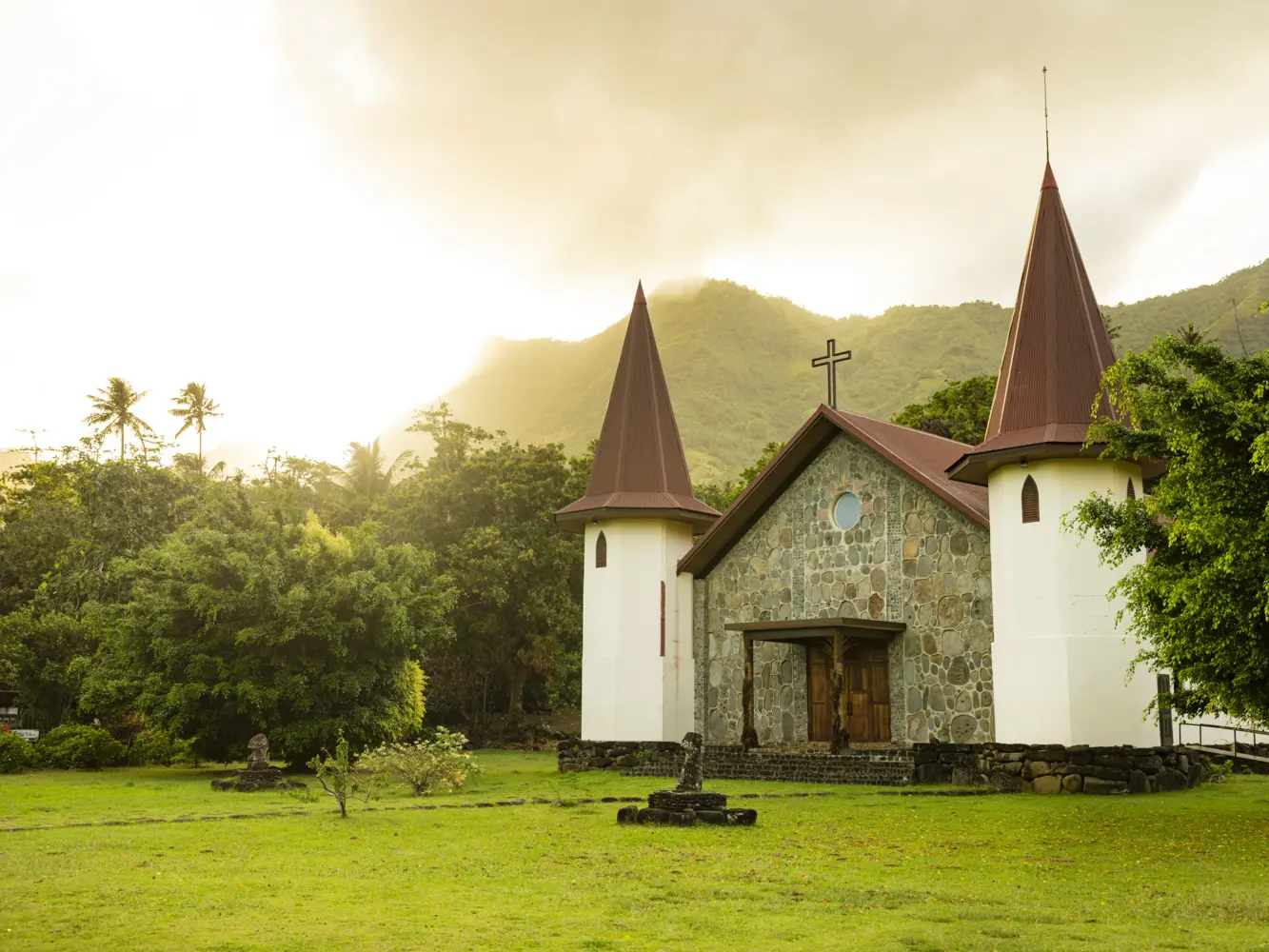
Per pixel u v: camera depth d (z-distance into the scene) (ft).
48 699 130.00
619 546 101.19
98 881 35.68
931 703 86.22
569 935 27.58
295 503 98.73
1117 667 72.69
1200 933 27.78
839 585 93.86
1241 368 51.90
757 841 46.57
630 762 95.81
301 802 65.46
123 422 209.15
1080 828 51.85
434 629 95.61
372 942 26.78
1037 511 75.72
